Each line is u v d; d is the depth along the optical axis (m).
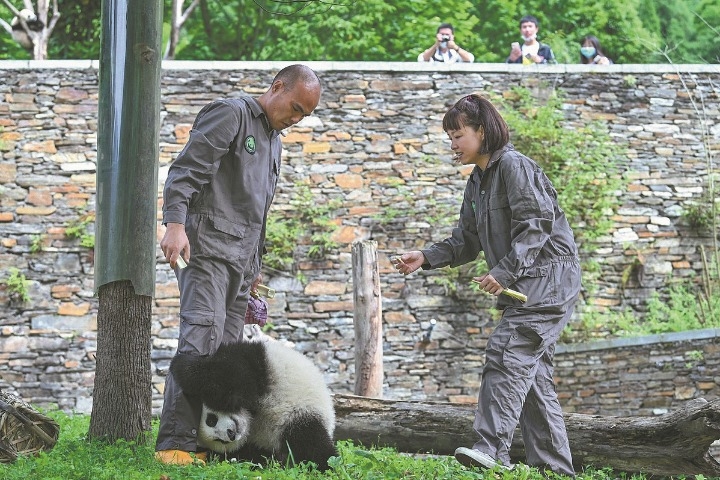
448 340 21.59
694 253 22.62
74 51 30.84
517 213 9.27
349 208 21.91
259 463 8.87
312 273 21.62
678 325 21.84
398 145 22.16
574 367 20.72
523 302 9.39
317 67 22.17
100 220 9.72
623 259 22.39
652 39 38.03
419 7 35.94
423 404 11.98
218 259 9.16
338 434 11.96
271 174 9.68
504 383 9.20
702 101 23.00
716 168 22.91
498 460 8.95
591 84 22.92
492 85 22.69
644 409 20.53
